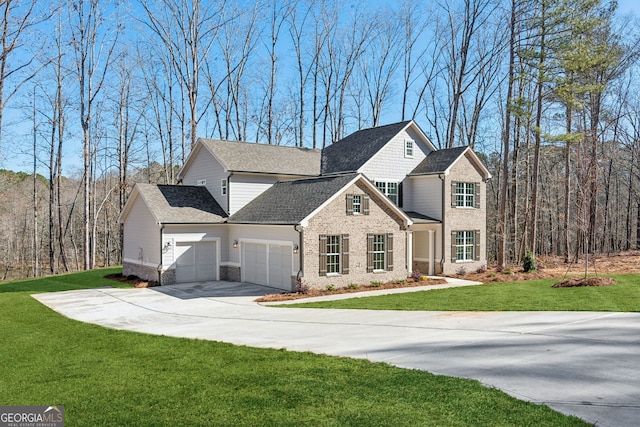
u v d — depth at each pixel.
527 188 34.91
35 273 47.28
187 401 7.66
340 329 13.20
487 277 26.11
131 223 28.59
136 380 8.94
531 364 8.67
